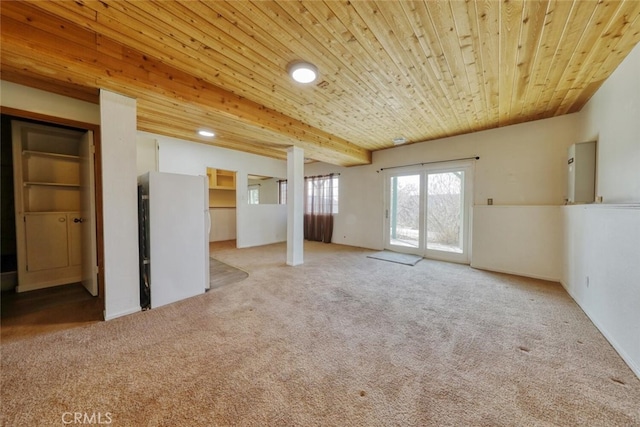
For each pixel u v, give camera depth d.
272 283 3.25
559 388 1.38
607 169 2.38
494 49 1.96
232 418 1.18
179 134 3.78
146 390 1.35
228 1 1.49
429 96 2.81
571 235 2.83
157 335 1.92
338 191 6.46
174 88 2.26
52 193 3.13
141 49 2.01
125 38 1.87
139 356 1.66
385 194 5.52
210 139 4.05
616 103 2.21
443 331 2.02
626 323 1.61
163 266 2.52
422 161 4.85
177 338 1.89
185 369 1.53
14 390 1.33
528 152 3.66
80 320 2.15
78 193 3.30
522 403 1.28
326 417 1.19
